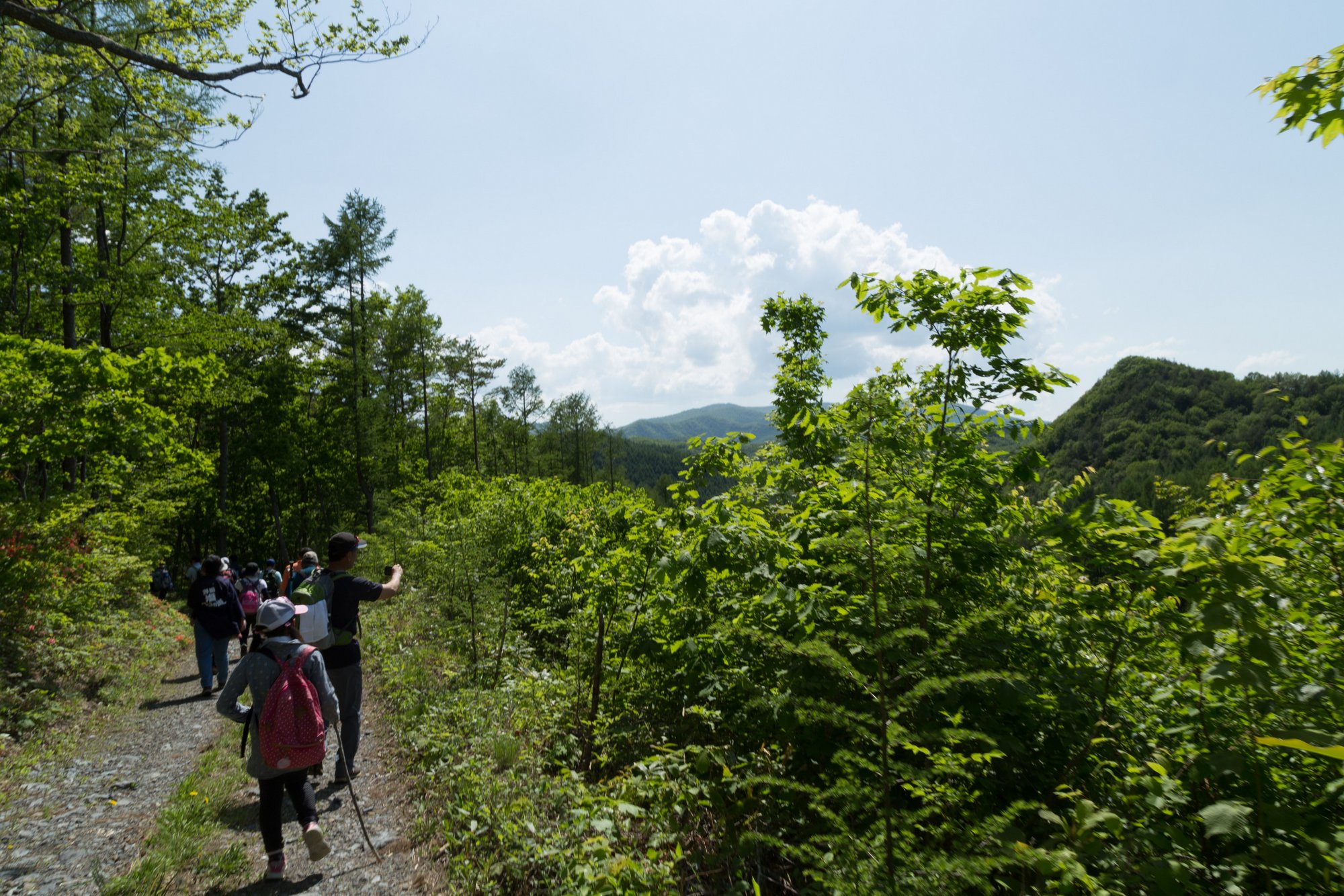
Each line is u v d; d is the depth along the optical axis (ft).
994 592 14.06
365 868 14.05
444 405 144.46
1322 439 9.71
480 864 13.48
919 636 11.64
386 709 25.55
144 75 38.22
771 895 12.11
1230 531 9.37
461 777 16.66
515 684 22.30
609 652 21.26
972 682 11.28
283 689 13.60
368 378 121.29
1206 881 8.77
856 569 11.79
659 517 16.83
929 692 10.07
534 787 15.98
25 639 26.99
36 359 31.94
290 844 15.23
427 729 20.42
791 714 12.28
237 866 13.83
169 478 52.42
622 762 17.75
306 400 130.72
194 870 13.76
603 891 11.16
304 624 18.06
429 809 16.40
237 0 35.37
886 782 9.66
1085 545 11.96
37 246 51.34
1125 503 11.25
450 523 34.12
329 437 122.93
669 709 18.80
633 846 13.17
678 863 12.87
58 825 16.08
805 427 18.34
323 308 118.32
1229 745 9.33
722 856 12.55
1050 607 13.85
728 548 14.92
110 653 33.78
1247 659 8.55
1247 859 8.29
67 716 24.89
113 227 61.36
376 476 126.31
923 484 14.46
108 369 32.81
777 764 13.73
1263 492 10.04
